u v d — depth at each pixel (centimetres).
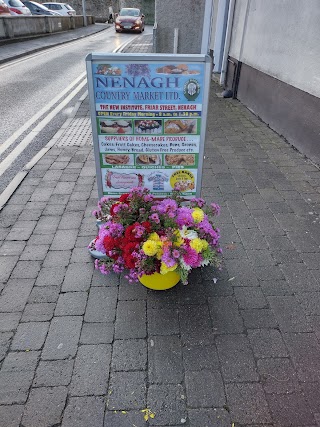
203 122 265
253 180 446
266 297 266
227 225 352
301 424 188
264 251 315
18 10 2280
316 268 295
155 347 227
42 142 586
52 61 1419
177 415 191
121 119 262
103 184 292
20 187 420
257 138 594
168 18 937
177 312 252
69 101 845
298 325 244
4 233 333
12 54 1473
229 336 235
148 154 277
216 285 276
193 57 240
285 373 213
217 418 190
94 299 261
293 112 552
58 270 288
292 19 549
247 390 203
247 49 772
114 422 187
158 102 256
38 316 247
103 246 256
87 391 202
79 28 3170
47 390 202
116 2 4891
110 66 243
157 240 238
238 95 856
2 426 185
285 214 372
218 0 937
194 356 222
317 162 488
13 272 285
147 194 274
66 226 346
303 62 515
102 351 224
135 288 272
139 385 205
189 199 299
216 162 496
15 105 801
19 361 217
